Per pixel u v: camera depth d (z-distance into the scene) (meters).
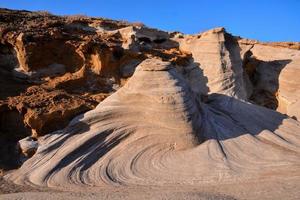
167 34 26.33
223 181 14.16
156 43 25.45
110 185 14.12
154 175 14.72
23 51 18.98
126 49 21.25
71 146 15.43
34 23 21.48
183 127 15.98
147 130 16.19
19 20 21.78
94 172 14.82
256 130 17.53
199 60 23.25
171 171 14.88
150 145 15.93
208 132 16.59
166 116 16.06
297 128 17.98
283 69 24.19
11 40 19.25
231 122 17.69
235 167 14.99
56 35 19.91
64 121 16.52
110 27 25.45
